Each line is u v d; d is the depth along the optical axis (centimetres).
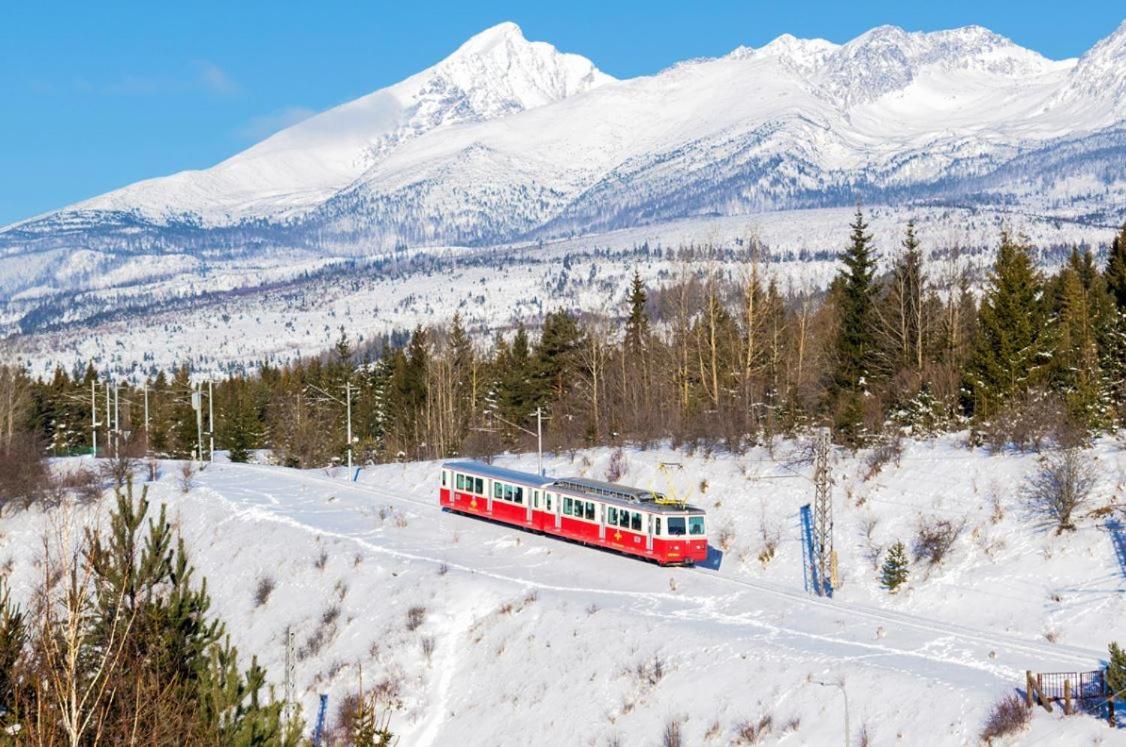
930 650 5134
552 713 5450
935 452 7488
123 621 3055
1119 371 7925
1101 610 5509
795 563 6831
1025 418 7119
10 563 8156
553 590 6488
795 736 4675
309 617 6912
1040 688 4366
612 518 6919
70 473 9869
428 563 7144
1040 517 6344
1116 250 9456
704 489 8000
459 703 5862
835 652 5150
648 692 5297
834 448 8025
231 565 8025
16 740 1902
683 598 6166
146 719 2383
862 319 9369
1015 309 7838
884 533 6788
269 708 2859
